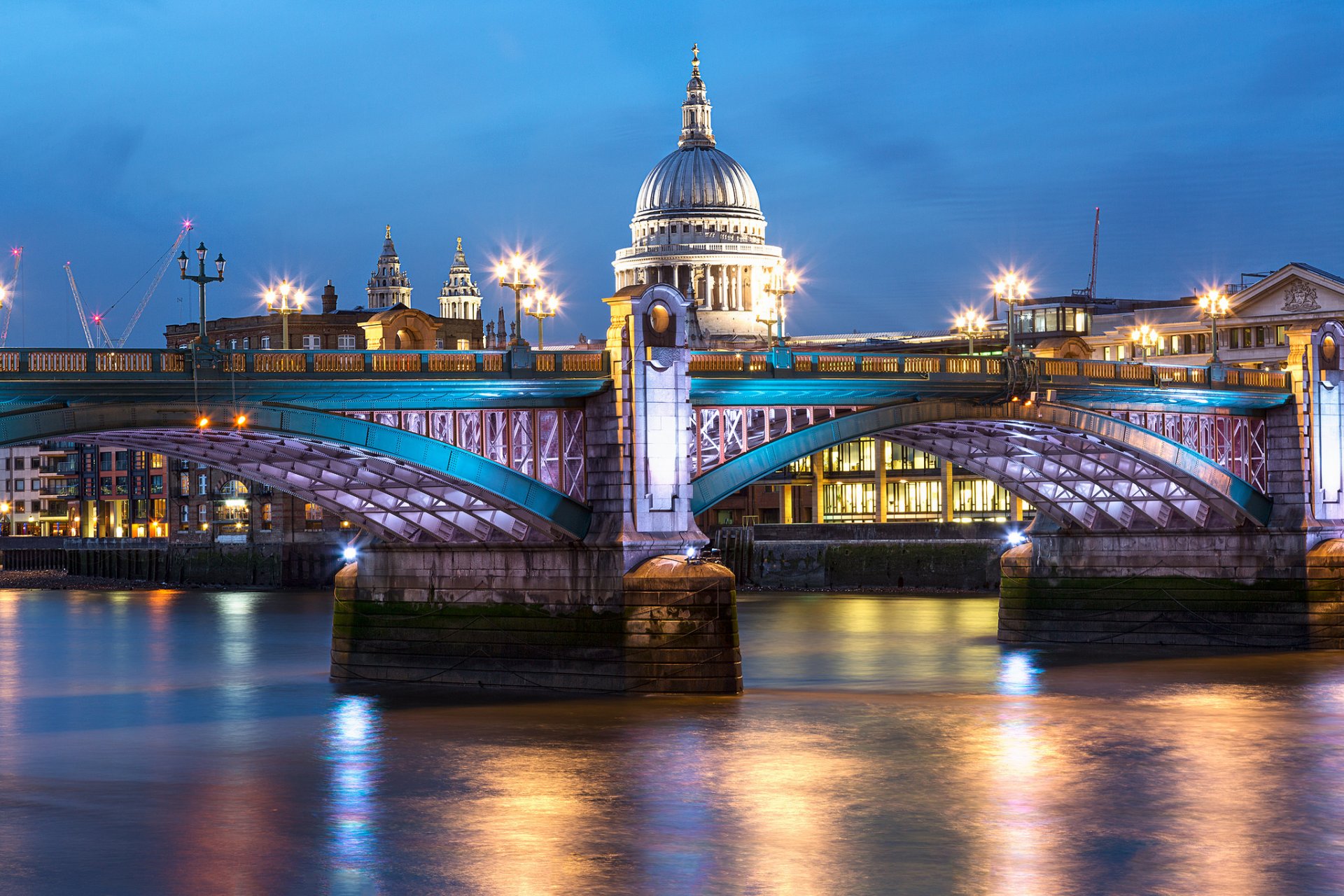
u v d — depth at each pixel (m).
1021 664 92.56
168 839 49.31
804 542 174.38
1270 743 64.31
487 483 70.69
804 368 78.94
